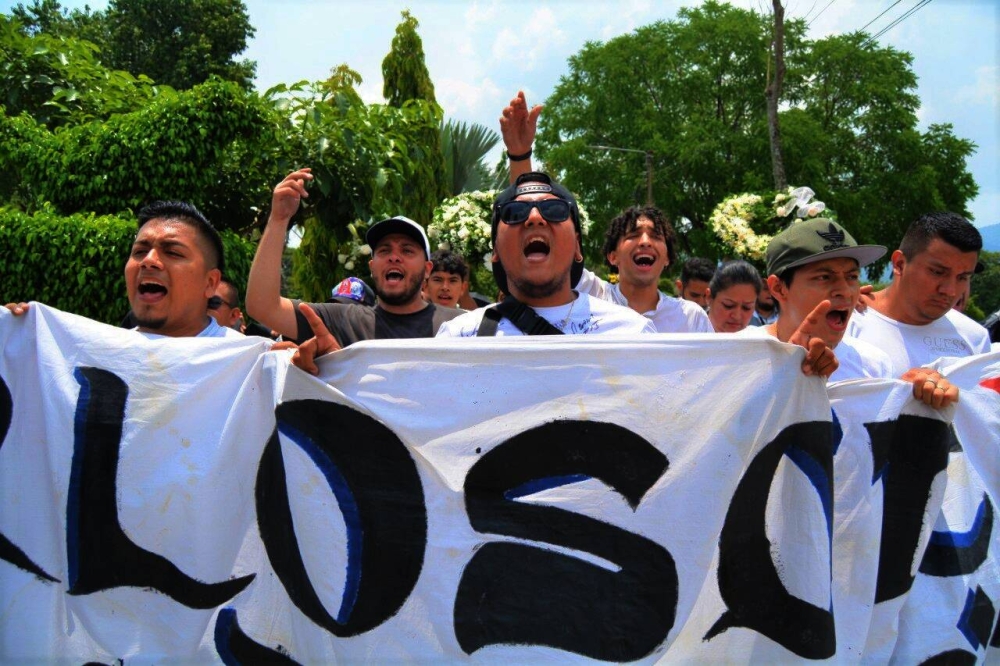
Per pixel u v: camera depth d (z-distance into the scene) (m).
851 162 26.25
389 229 3.67
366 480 2.32
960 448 2.59
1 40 7.45
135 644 2.36
